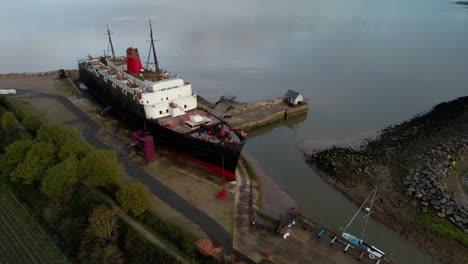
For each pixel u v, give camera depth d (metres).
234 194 35.94
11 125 46.47
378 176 41.16
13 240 28.25
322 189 39.50
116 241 27.20
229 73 89.44
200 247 27.17
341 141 52.28
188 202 33.94
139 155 42.91
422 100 70.69
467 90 76.00
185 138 38.84
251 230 29.92
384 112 64.50
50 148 34.97
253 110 61.00
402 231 32.38
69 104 61.12
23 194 33.97
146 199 29.83
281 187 39.81
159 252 25.48
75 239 27.52
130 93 46.97
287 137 54.44
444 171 40.72
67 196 31.44
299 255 26.91
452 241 30.86
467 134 50.19
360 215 34.84
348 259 26.62
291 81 83.00
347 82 82.25
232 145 35.38
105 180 32.31
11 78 77.12
